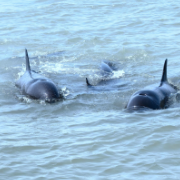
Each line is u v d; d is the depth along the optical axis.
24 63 50.59
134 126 29.53
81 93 39.69
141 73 45.47
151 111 33.06
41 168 23.56
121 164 23.83
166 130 28.47
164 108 34.25
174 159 24.22
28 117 33.03
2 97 38.66
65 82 43.69
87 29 63.03
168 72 44.94
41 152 25.67
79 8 76.12
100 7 76.19
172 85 40.06
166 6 74.75
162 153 25.06
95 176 22.56
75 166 23.73
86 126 30.19
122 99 37.72
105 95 39.00
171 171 22.81
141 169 23.17
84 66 49.25
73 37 59.62
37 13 73.62
